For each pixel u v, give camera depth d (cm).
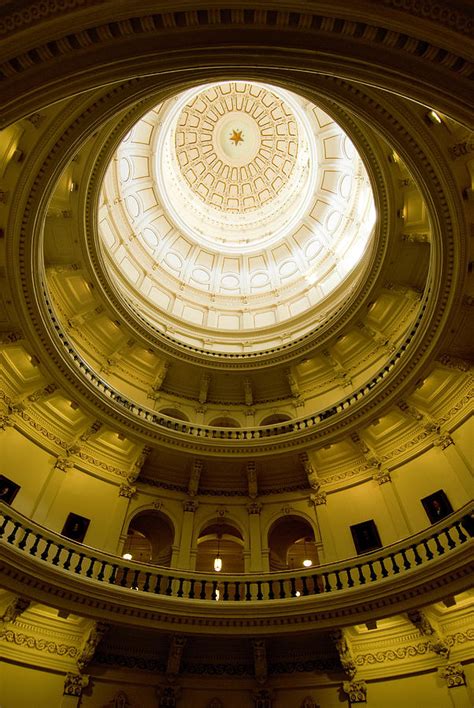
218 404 2039
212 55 527
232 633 1116
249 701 1146
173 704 1116
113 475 1554
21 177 1126
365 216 2259
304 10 471
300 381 2027
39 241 1245
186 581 1262
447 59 484
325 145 2517
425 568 1028
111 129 1420
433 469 1386
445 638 1088
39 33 462
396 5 452
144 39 500
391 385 1451
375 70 526
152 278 2425
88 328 1862
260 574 1241
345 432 1531
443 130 1062
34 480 1370
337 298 2225
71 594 1049
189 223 2736
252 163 2945
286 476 1655
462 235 1191
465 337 1323
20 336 1344
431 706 1023
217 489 1655
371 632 1177
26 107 521
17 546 1052
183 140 2830
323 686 1143
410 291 1684
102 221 2156
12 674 1029
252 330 2372
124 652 1177
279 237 2728
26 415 1435
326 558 1395
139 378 1977
